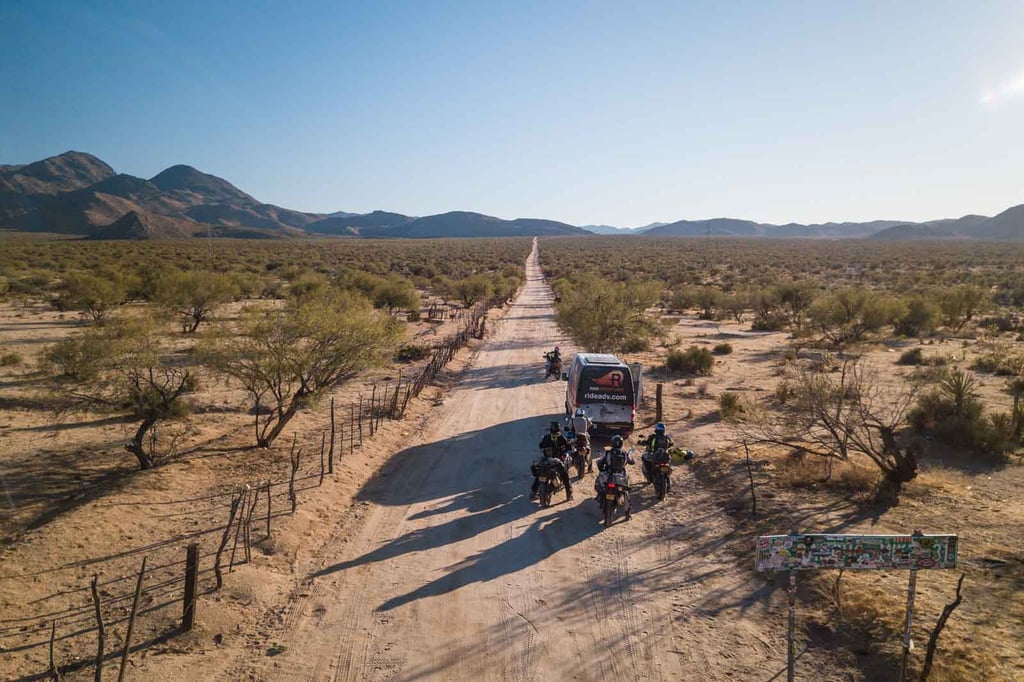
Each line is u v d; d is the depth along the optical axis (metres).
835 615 7.05
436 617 7.21
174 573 7.91
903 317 31.55
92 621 6.84
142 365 12.52
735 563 8.54
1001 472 12.08
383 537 9.48
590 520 10.27
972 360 24.97
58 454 13.40
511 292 65.19
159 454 13.24
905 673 5.71
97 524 9.23
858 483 10.99
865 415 11.83
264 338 13.46
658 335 30.45
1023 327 34.00
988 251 142.62
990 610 6.86
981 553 8.29
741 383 22.16
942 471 11.98
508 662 6.36
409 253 135.12
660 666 6.29
